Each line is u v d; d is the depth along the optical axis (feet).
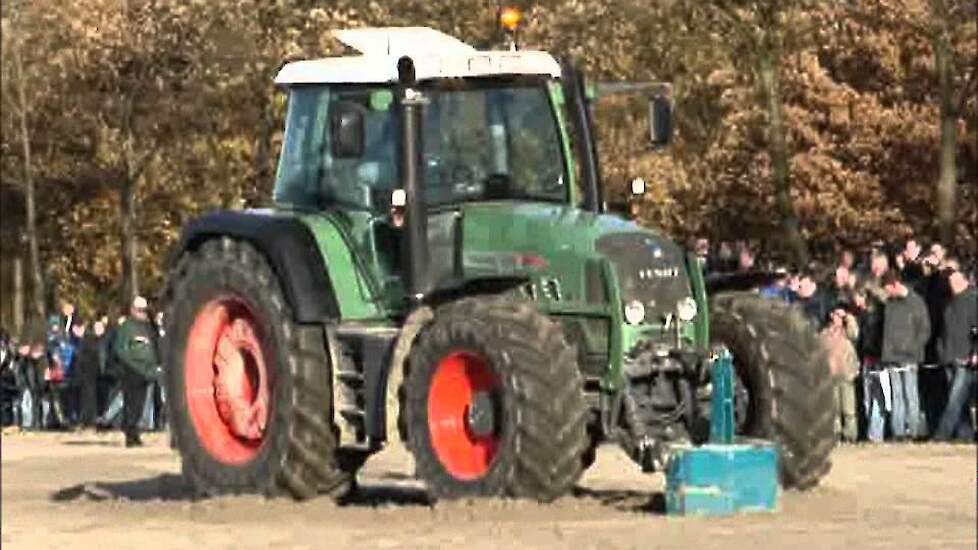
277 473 127.44
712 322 127.54
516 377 114.73
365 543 106.83
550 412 114.32
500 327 116.47
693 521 113.29
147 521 122.31
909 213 337.52
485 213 125.18
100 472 174.70
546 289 121.90
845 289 195.83
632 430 119.34
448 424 118.62
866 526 112.37
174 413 135.03
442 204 126.52
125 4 293.23
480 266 124.26
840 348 188.96
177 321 135.13
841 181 337.31
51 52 314.55
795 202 333.42
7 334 315.17
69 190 373.81
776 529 110.32
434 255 125.80
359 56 135.54
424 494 135.44
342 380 126.52
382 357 122.72
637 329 120.37
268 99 292.40
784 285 198.39
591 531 108.78
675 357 121.08
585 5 264.31
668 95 134.10
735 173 339.36
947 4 277.23
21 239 386.11
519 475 115.03
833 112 337.11
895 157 337.11
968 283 192.95
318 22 268.21
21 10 312.71
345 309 126.72
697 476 116.88
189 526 118.52
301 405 126.31
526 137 129.90
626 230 122.11
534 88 130.72
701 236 342.44
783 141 286.87
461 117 128.06
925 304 193.67
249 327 131.85
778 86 305.12
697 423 121.60
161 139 331.98
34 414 270.46
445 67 127.44
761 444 118.73
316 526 116.16
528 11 255.29
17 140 352.49
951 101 274.77
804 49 335.26
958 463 164.96
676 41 283.59
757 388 125.80
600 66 265.95
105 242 388.57
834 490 129.80
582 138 131.64
